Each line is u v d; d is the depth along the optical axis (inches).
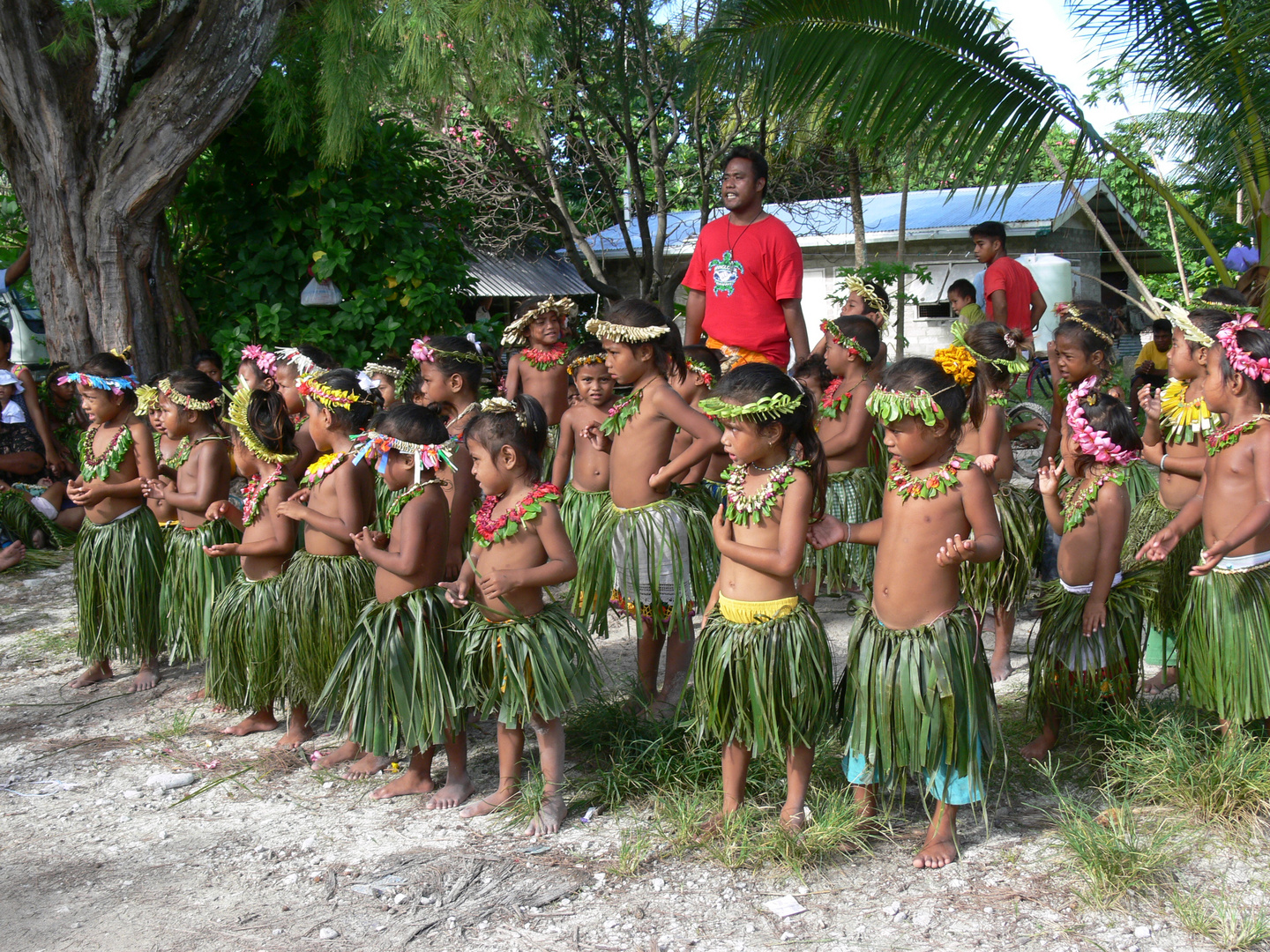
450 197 467.2
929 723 109.7
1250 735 130.3
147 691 177.8
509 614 125.8
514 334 218.8
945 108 204.2
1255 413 127.0
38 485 278.8
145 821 129.6
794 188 627.2
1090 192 572.7
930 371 108.8
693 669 122.6
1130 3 209.2
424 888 110.7
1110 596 135.9
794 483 115.6
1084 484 135.9
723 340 201.0
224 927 104.7
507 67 305.3
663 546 151.9
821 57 207.5
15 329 386.6
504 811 128.5
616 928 102.6
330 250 341.7
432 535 133.6
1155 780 123.5
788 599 118.5
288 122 322.3
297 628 146.4
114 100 305.7
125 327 314.2
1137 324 702.5
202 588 171.5
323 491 146.2
